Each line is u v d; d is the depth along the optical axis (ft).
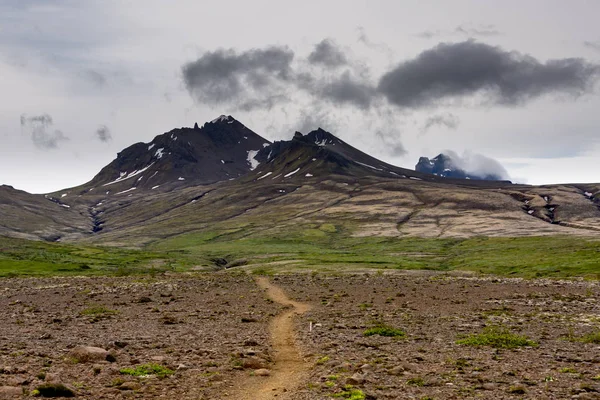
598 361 85.10
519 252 538.88
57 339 110.32
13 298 209.05
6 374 74.43
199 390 70.64
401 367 80.69
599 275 303.07
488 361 86.89
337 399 63.93
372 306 172.96
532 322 132.87
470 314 150.20
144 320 144.46
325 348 100.53
